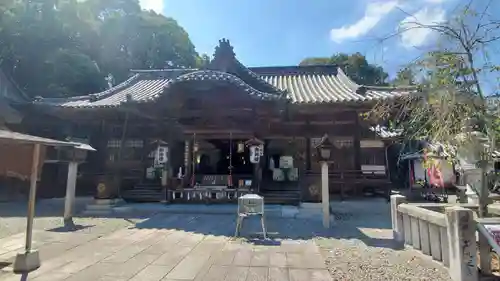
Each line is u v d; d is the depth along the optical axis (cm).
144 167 1236
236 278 378
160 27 2656
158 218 812
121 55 2405
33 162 433
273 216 838
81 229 670
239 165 1448
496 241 361
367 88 1180
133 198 1064
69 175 727
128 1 2559
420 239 482
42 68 1641
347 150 1160
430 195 1104
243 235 615
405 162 1323
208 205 995
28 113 1274
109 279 373
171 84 973
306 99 1084
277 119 1157
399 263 436
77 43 1881
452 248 376
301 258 459
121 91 1425
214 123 1103
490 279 365
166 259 455
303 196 861
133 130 1270
